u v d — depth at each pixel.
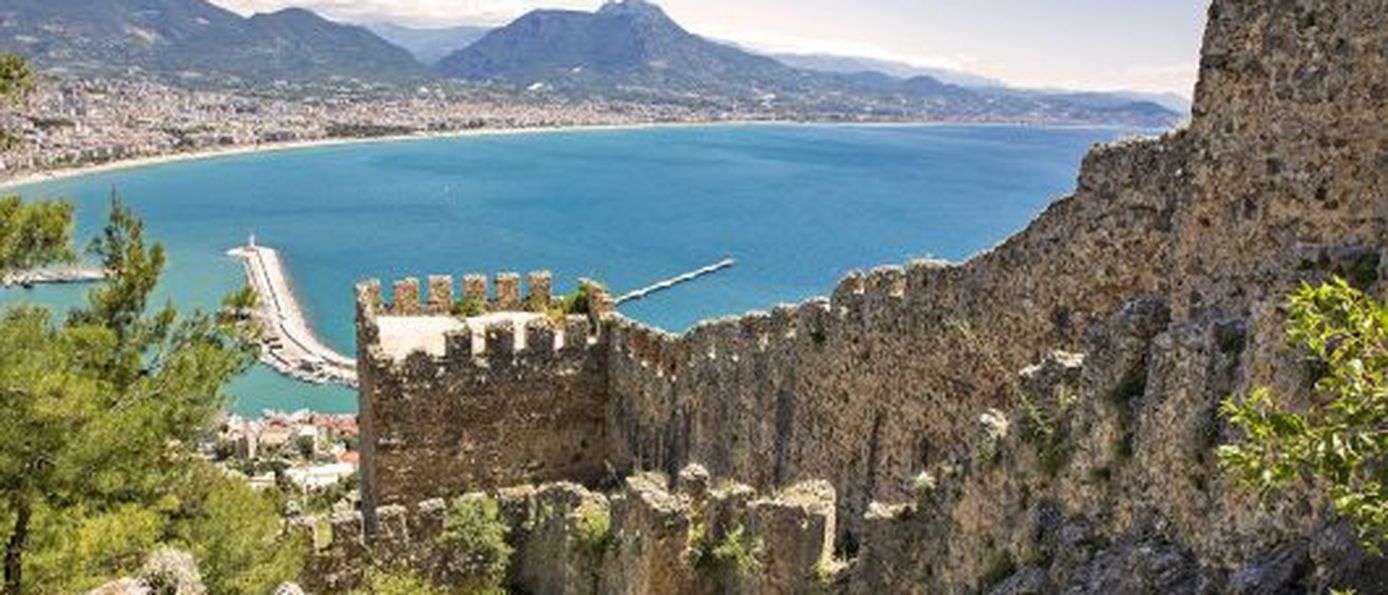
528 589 35.97
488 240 189.88
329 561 34.47
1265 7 16.55
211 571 26.81
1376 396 9.00
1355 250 14.80
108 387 26.78
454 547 35.62
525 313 46.69
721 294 142.88
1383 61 15.45
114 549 23.27
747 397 35.50
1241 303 16.92
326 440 86.00
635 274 157.12
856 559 23.34
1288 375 13.19
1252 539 13.44
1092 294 23.17
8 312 27.34
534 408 42.59
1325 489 12.60
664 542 26.03
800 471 33.28
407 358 40.72
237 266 163.75
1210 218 17.39
